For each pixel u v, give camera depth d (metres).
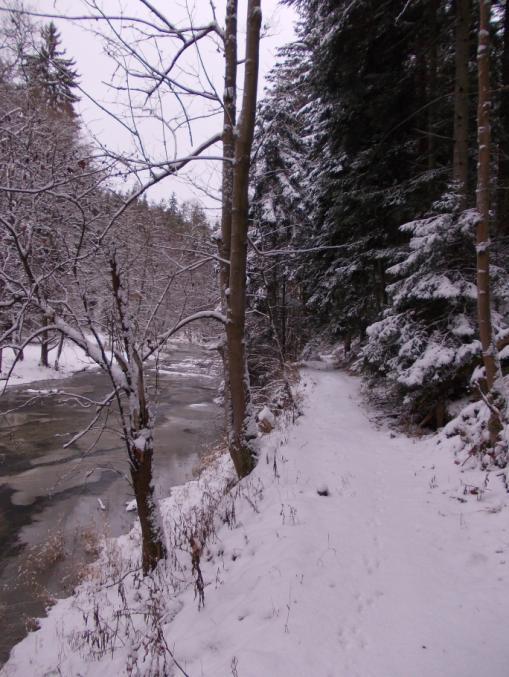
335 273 15.86
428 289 8.56
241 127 6.34
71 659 4.67
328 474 7.11
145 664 3.92
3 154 5.62
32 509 9.51
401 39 11.85
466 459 6.78
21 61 5.31
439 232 8.30
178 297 7.42
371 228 14.23
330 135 14.59
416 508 5.83
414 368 8.34
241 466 7.43
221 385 17.19
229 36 6.84
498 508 5.39
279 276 18.20
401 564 4.50
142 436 5.67
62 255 5.93
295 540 4.82
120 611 4.91
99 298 6.37
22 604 6.29
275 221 16.30
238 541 5.38
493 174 12.53
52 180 5.23
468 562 4.45
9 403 18.22
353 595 4.04
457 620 3.62
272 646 3.37
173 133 5.34
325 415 10.84
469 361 8.14
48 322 6.26
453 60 12.03
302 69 14.87
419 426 9.39
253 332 15.76
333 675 3.11
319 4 12.44
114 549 7.45
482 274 6.63
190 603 4.59
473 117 11.50
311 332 20.78
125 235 6.30
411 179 11.11
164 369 27.28
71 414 16.89
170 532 7.00
